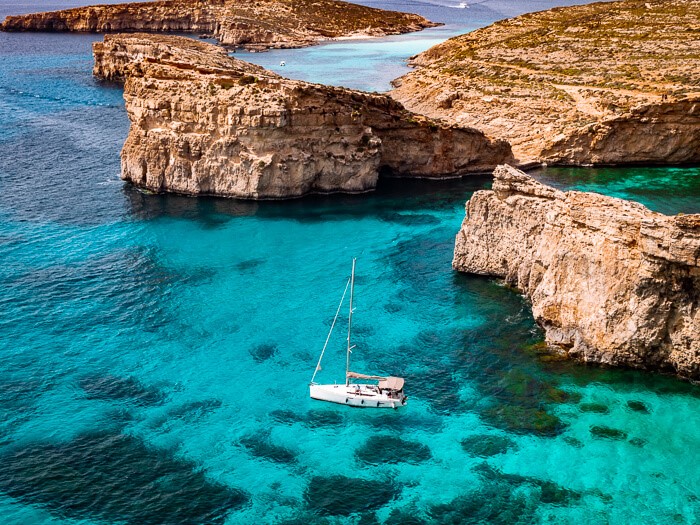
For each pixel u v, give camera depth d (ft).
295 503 152.05
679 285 180.34
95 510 149.59
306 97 320.50
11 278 247.50
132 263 261.44
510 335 213.05
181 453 166.50
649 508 148.46
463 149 365.81
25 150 396.57
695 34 560.20
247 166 320.50
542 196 224.74
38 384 191.11
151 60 342.44
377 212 315.58
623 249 186.80
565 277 203.41
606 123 372.17
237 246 277.64
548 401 182.09
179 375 196.34
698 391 183.11
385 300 236.02
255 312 229.04
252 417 179.32
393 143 359.46
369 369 198.59
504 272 245.65
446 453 165.99
